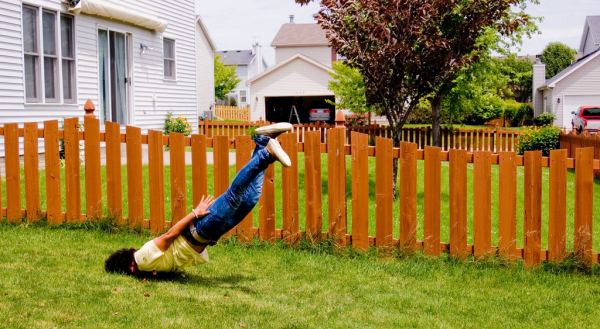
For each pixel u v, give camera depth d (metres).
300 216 8.12
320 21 9.01
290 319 4.15
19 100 10.72
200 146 6.33
